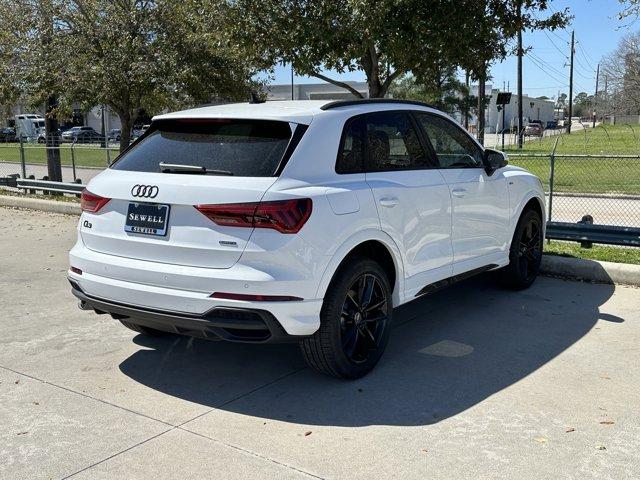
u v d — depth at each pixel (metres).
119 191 4.45
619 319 5.99
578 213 13.28
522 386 4.53
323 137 4.46
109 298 4.46
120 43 13.12
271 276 3.97
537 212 7.15
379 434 3.86
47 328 5.92
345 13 8.41
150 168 4.51
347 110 4.78
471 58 9.09
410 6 8.12
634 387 4.49
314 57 9.11
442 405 4.24
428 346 5.35
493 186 6.15
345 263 4.46
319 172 4.37
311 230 4.11
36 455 3.64
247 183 4.09
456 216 5.58
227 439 3.81
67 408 4.25
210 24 9.88
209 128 4.61
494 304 6.52
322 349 4.39
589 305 6.45
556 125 92.31
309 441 3.78
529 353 5.16
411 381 4.64
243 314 4.01
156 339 5.63
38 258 8.98
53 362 5.07
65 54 13.24
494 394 4.40
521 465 3.48
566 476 3.37
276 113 4.48
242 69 13.08
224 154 4.36
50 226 11.90
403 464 3.51
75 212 13.25
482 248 6.06
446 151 5.75
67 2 13.48
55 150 17.25
